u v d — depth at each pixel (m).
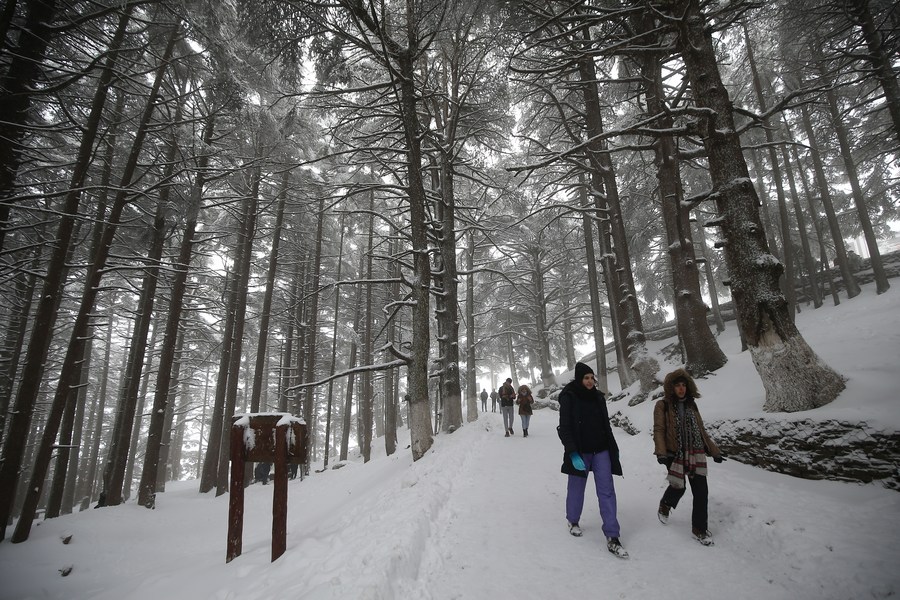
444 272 12.31
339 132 13.73
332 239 25.41
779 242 22.38
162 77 11.25
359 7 9.08
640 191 17.97
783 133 19.64
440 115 15.09
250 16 9.07
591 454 3.76
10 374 13.85
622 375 16.17
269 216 21.31
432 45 13.27
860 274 19.41
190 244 14.69
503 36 9.95
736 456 5.58
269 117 12.05
